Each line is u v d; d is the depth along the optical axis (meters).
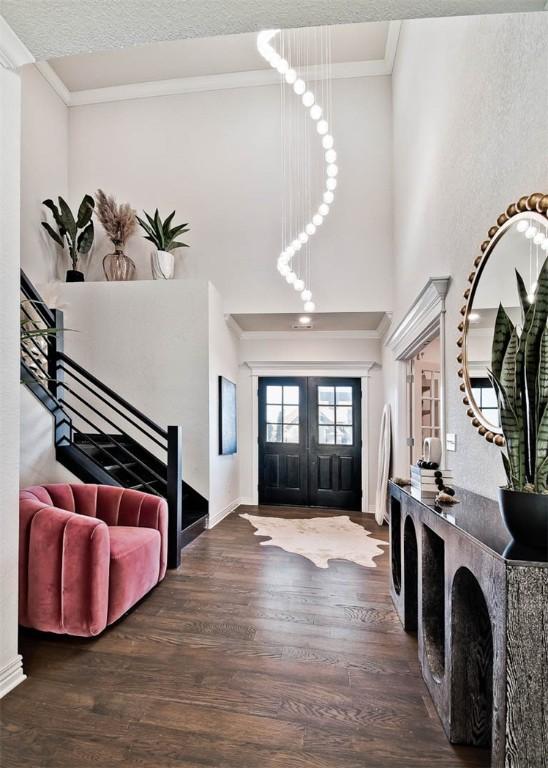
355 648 2.18
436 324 3.17
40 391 3.31
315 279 5.45
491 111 2.04
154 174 5.82
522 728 1.10
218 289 5.60
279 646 2.20
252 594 2.85
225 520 5.08
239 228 5.62
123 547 2.53
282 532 4.51
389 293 5.32
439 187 2.99
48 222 5.54
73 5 1.57
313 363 6.11
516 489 1.32
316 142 5.52
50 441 3.39
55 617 2.26
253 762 1.44
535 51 1.61
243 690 1.83
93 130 5.95
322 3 1.53
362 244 5.41
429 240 3.30
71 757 1.46
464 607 1.54
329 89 5.54
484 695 1.52
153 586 2.88
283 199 5.56
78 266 5.84
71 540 2.26
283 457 6.17
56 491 2.94
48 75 5.50
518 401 1.35
